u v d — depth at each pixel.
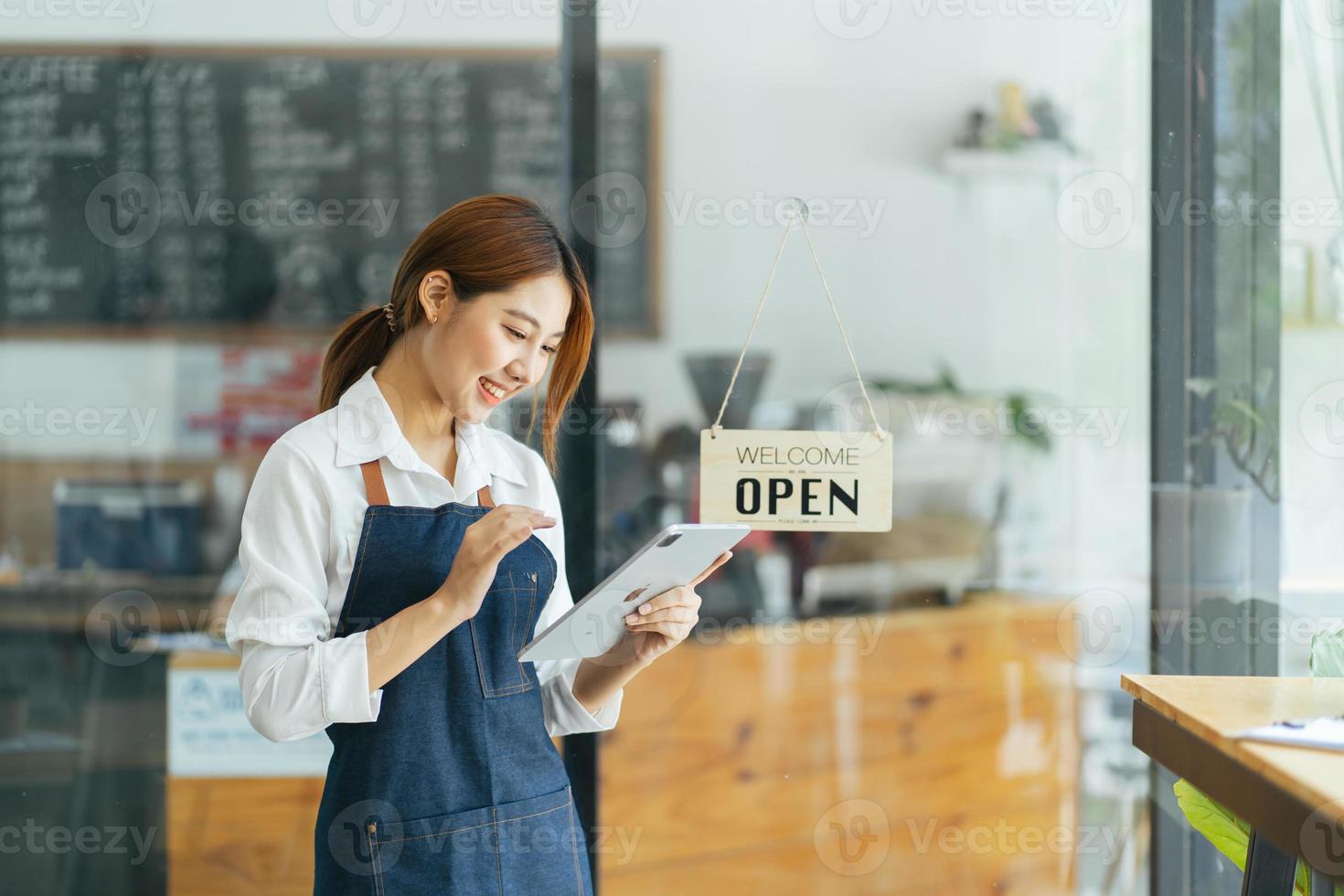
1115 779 2.17
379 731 1.33
